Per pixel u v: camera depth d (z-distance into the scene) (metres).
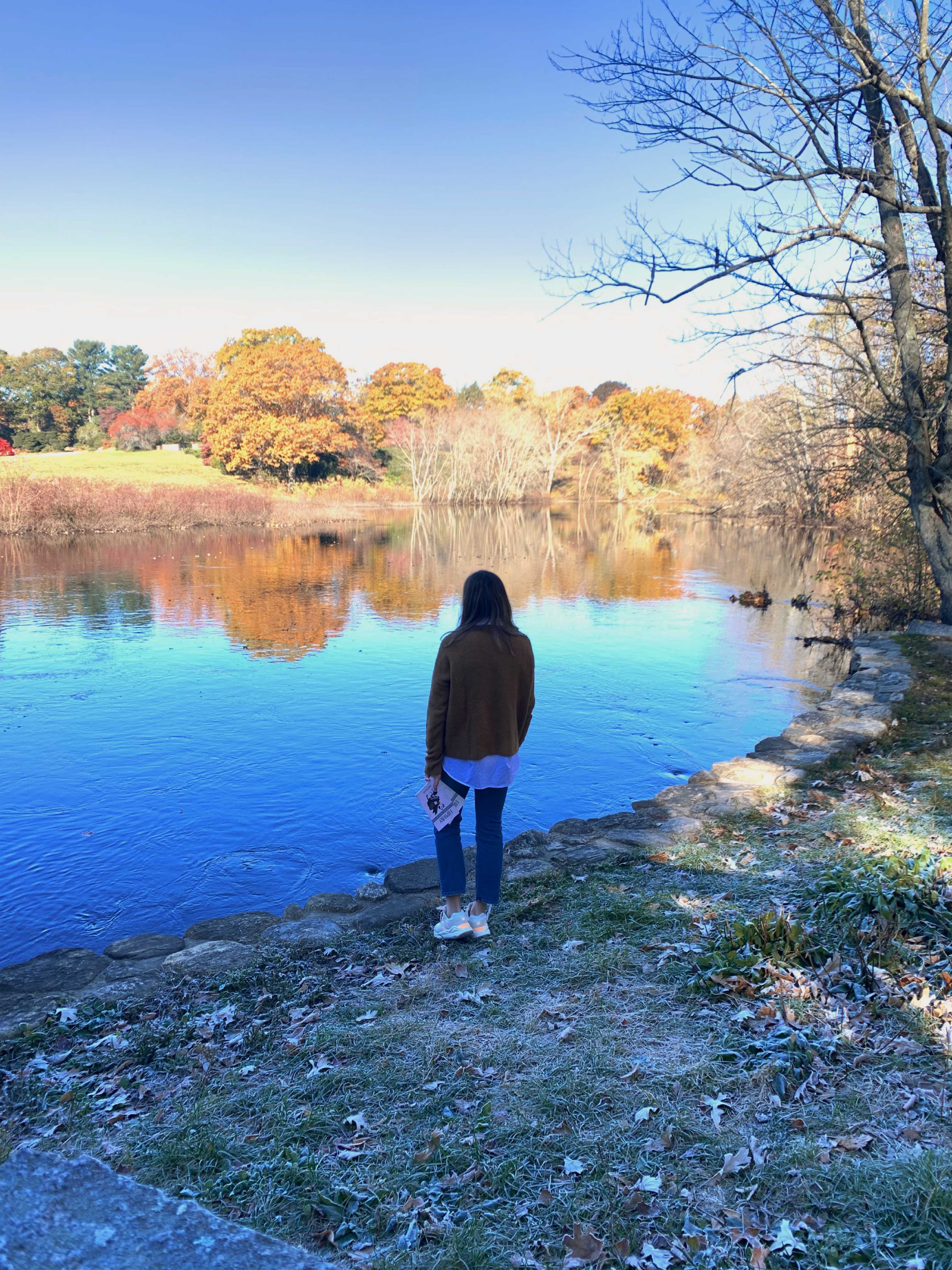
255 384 60.94
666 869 4.63
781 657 13.05
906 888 3.65
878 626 15.13
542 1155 2.38
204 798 7.27
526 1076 2.77
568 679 11.51
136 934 5.02
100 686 11.27
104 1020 3.41
